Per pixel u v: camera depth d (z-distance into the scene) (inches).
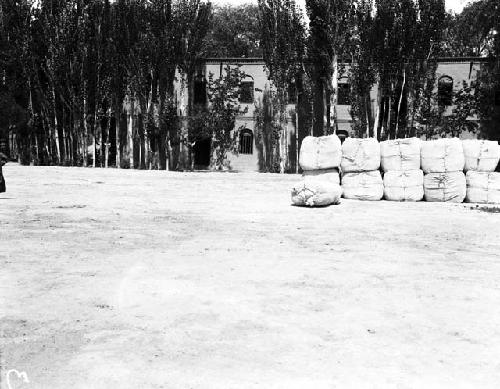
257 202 743.7
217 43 2368.4
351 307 252.4
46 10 1673.2
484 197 759.7
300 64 1599.4
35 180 1043.3
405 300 265.9
